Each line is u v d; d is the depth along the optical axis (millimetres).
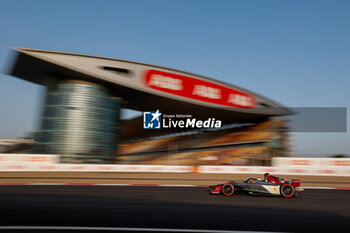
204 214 5902
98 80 36594
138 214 5852
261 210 6383
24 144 41875
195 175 17578
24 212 5914
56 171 18609
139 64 39625
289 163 18938
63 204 6859
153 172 19438
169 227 4871
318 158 18578
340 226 5086
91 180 13484
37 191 9156
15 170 18266
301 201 7754
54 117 34125
